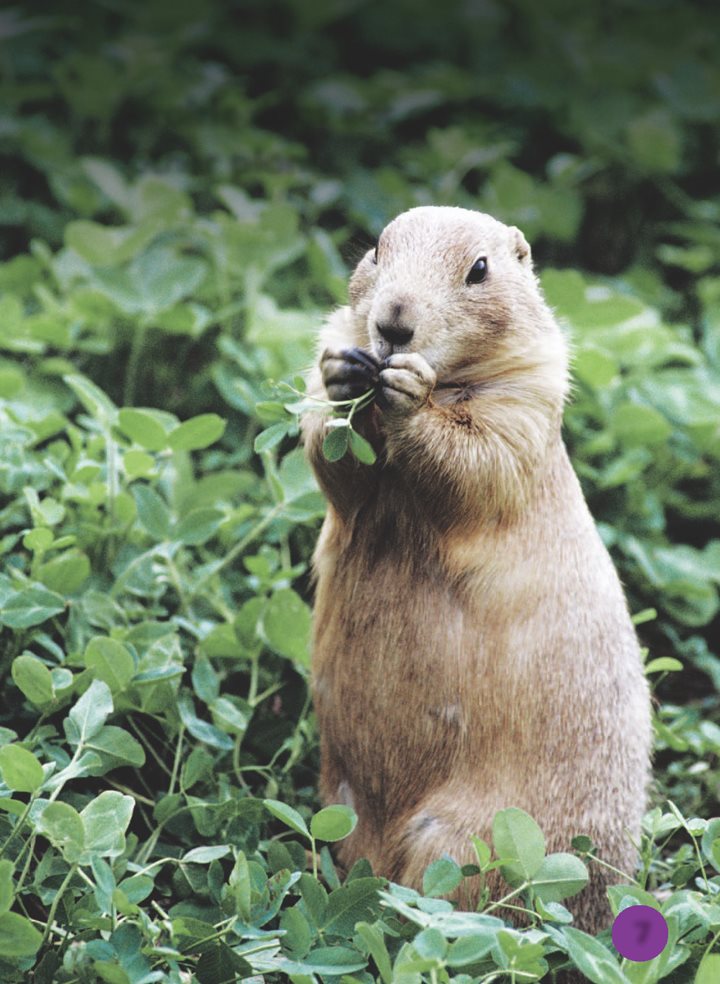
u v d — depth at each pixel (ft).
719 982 20.47
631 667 26.30
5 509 34.22
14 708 28.45
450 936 20.51
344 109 61.41
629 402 41.68
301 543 36.76
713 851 23.30
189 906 24.27
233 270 45.06
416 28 72.38
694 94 64.69
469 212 27.30
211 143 56.39
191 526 30.73
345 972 21.35
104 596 29.48
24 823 22.45
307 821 28.71
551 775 24.98
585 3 72.59
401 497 25.32
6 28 61.36
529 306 26.48
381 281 25.99
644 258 59.11
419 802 25.52
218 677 29.37
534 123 66.08
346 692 25.96
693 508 43.57
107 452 32.14
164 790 29.07
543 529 25.44
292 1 69.41
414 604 25.29
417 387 24.13
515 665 24.88
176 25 66.85
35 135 54.08
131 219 48.42
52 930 22.48
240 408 39.75
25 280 46.65
